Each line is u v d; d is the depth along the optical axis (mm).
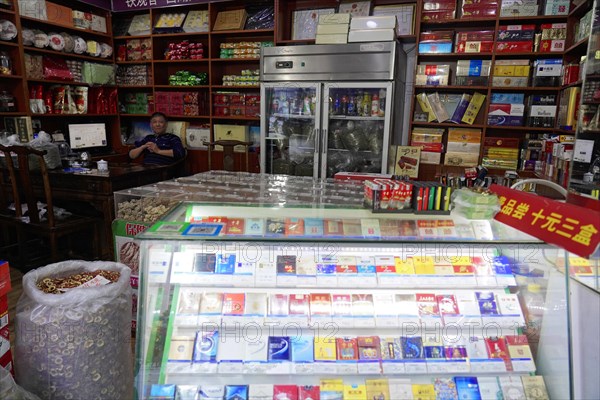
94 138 5000
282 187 1983
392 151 3918
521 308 1390
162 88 5148
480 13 3643
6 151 3100
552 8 3479
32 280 1663
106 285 1635
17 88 4113
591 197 1297
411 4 4062
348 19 3666
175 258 1422
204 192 1934
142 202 2037
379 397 1292
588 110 1751
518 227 1263
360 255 1444
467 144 3881
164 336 1347
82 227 3346
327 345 1347
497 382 1320
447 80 3857
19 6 4004
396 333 1374
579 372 1325
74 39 4609
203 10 4750
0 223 3549
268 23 4434
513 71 3652
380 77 3564
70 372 1555
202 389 1295
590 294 1296
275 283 1387
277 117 4074
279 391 1299
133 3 4898
